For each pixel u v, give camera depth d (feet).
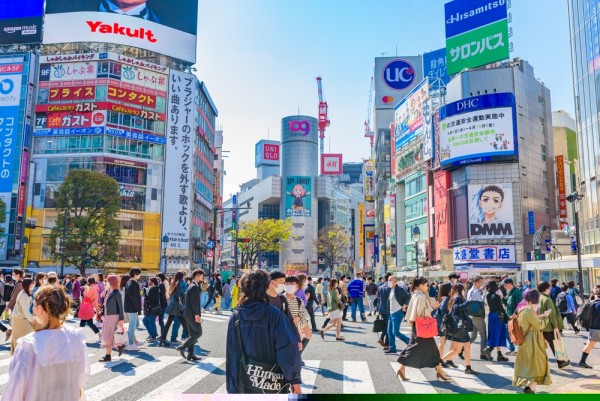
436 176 155.94
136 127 176.45
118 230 137.39
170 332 49.06
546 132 157.07
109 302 32.48
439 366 26.58
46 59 174.70
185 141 184.55
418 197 172.04
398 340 44.78
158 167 179.22
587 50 115.14
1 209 144.97
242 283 11.89
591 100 112.57
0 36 179.01
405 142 182.60
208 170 226.79
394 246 188.24
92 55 173.68
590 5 113.60
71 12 179.52
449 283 32.45
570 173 173.06
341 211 418.31
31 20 179.32
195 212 198.08
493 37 146.61
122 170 171.94
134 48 187.42
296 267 368.48
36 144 171.01
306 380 26.63
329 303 43.96
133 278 37.32
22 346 9.93
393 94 241.14
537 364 22.81
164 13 189.47
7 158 166.71
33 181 168.45
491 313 34.22
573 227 115.24
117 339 32.99
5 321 54.80
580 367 31.65
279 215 400.88
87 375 10.75
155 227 175.63
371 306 69.72
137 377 26.96
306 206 384.06
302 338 26.73
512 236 136.36
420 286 26.76
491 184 139.64
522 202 137.90
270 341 11.34
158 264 173.99
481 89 145.48
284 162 408.05
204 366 30.25
